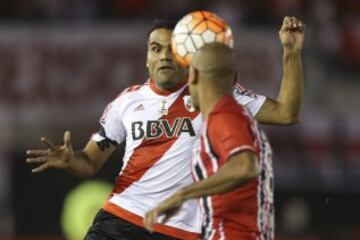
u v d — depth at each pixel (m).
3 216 56.50
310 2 59.47
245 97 24.17
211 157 19.81
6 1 58.03
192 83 20.25
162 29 24.78
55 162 24.34
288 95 23.73
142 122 25.03
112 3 58.97
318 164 58.12
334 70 58.91
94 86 56.22
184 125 24.80
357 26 59.84
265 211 20.28
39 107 56.16
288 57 23.72
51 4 58.31
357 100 58.81
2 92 55.91
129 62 56.19
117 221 25.45
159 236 24.95
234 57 20.14
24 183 56.75
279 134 57.97
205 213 20.41
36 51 56.03
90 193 55.34
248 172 18.91
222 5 57.41
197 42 22.66
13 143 56.31
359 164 58.25
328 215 58.31
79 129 56.47
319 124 58.19
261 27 57.59
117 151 55.66
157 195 24.95
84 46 56.12
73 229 54.38
